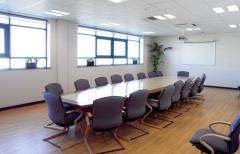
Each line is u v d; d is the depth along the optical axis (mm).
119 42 9797
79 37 7801
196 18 6184
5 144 3281
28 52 6160
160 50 11430
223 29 8547
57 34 6648
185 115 5191
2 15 5496
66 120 3119
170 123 4516
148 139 3617
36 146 3223
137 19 6430
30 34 6188
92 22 7098
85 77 7793
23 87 5859
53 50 6629
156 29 8680
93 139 3547
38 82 6250
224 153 2240
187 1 4352
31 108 5602
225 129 4156
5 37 5617
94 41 8453
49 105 3221
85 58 8086
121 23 7223
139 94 3404
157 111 4215
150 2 4469
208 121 4707
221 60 9805
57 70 6754
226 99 7219
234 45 9406
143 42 11031
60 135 3666
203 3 4500
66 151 3076
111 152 3092
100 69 8469
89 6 4895
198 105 6305
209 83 10203
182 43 10867
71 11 5434
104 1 4449
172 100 4629
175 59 11180
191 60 10656
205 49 10195
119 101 2982
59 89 4223
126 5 4754
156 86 4934
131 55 10617
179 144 3426
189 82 5398
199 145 2441
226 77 9727
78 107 3209
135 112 3480
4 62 5625
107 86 4922
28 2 4578
